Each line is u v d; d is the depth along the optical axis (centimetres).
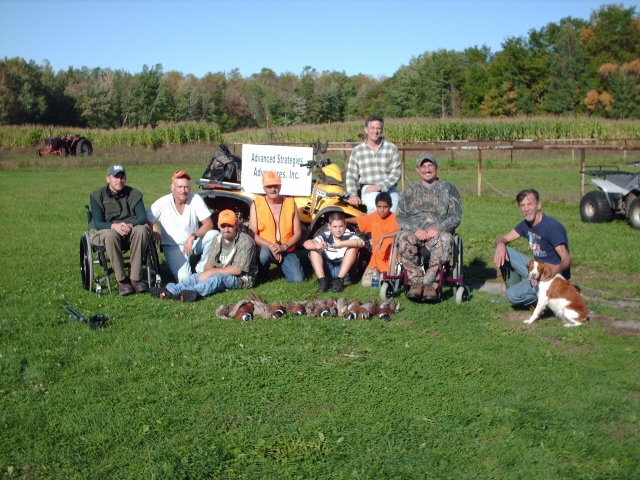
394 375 441
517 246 917
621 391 414
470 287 707
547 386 421
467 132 3600
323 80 11156
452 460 334
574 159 2822
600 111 6644
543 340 516
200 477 320
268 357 471
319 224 781
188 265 717
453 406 393
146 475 321
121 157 3069
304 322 560
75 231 1067
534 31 7344
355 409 391
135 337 520
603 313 593
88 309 603
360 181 789
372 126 764
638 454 337
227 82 9781
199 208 722
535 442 351
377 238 698
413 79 8356
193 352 484
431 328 546
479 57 9456
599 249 890
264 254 716
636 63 6694
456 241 632
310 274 785
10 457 339
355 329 543
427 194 648
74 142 3228
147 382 430
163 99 7881
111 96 7881
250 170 830
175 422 375
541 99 7100
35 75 7444
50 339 512
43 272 760
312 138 3684
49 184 2000
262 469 327
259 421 374
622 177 1197
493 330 540
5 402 402
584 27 7731
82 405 397
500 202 1448
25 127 3856
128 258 680
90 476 322
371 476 319
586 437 353
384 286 630
